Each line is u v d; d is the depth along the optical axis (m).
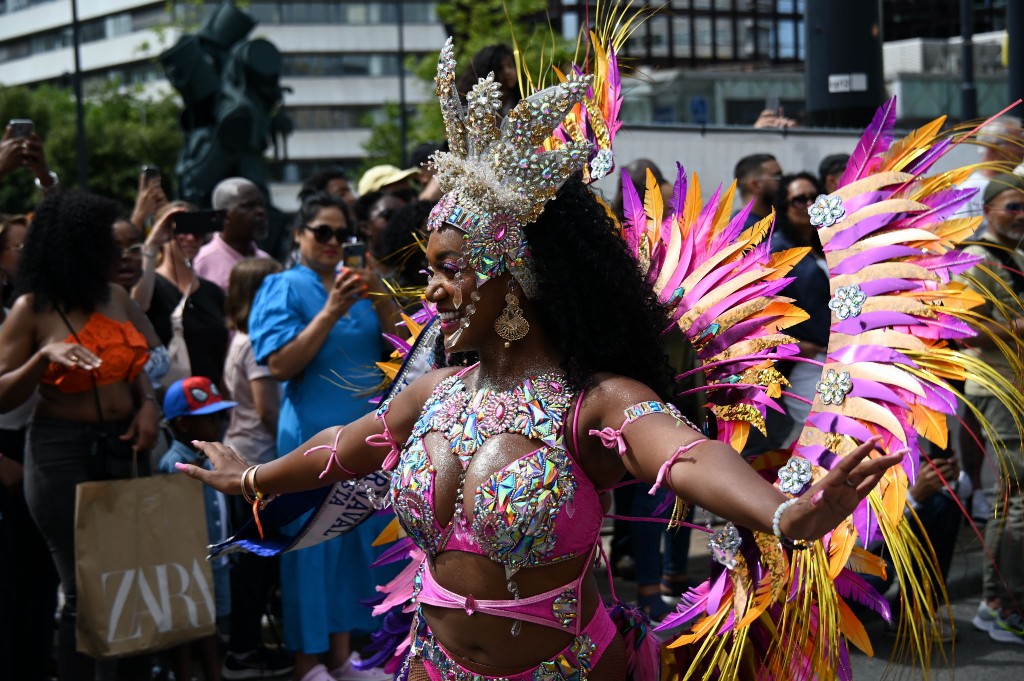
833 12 7.18
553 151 2.05
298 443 4.05
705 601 2.39
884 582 4.25
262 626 5.12
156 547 3.58
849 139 6.45
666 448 1.92
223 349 4.98
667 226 2.69
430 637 2.23
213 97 11.78
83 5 66.50
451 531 2.11
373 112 62.66
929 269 2.34
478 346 2.14
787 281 2.44
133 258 5.03
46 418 3.66
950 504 4.20
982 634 4.55
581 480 2.06
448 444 2.11
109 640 3.48
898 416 2.25
